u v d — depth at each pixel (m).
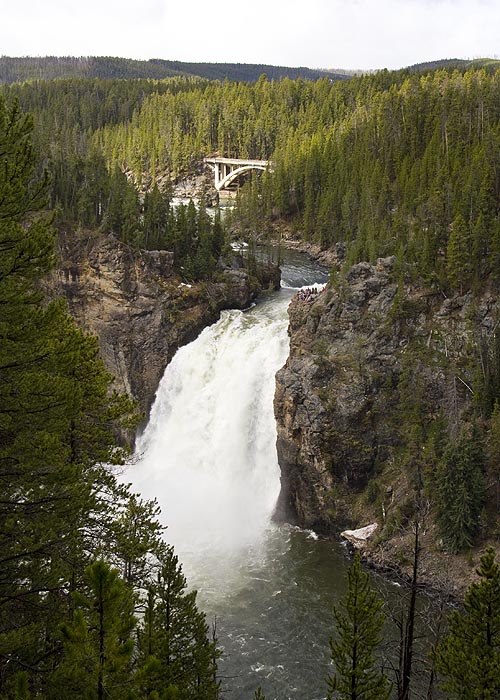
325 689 42.56
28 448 22.28
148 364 89.12
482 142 116.31
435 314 70.62
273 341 83.25
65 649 17.03
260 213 164.75
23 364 23.27
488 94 143.75
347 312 73.38
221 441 81.38
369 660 28.44
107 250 88.62
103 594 17.08
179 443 84.44
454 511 54.00
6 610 22.80
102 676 16.41
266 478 76.31
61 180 95.19
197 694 30.05
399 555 55.59
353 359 70.25
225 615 49.78
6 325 22.98
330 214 138.88
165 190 147.75
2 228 22.47
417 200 108.62
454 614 30.56
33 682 20.78
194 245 100.12
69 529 24.19
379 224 109.94
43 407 23.02
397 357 69.06
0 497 23.59
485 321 67.88
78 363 25.72
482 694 27.83
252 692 42.00
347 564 57.91
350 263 86.06
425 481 58.53
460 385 65.25
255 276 104.06
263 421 78.75
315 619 49.53
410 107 148.25
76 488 23.86
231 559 58.72
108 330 89.38
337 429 66.25
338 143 169.88
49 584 22.62
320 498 65.81
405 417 66.19
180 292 91.69
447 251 72.44
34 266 23.64
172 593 31.27
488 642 28.88
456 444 55.25
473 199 85.38
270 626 48.62
